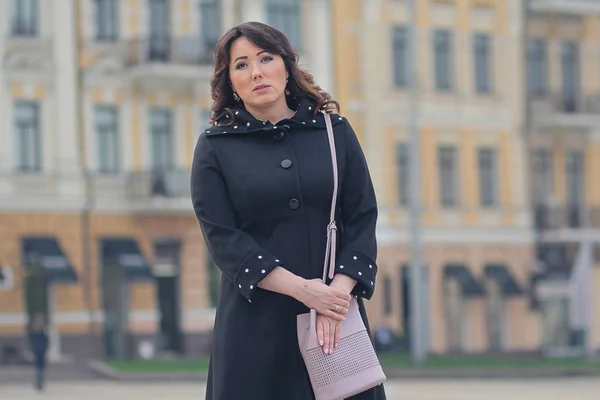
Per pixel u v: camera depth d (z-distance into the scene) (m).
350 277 5.16
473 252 55.31
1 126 46.94
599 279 57.03
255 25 5.38
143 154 49.25
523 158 56.44
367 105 53.31
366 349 5.10
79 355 47.06
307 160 5.27
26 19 47.72
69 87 48.19
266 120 5.38
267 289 5.11
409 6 45.75
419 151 54.16
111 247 48.19
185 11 49.97
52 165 47.72
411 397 30.14
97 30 49.00
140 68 48.62
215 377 5.22
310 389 5.14
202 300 49.69
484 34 56.06
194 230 49.69
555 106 56.59
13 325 46.00
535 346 55.75
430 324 53.91
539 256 56.69
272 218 5.23
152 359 46.75
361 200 5.33
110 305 48.47
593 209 57.38
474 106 55.56
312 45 52.31
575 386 35.91
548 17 57.06
